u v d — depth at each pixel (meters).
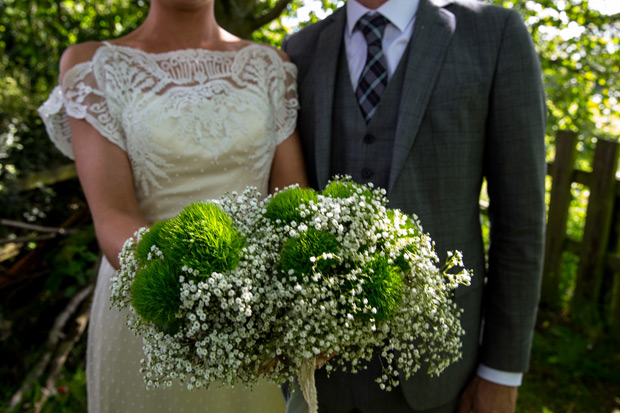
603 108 4.29
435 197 1.36
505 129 1.33
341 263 0.93
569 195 3.81
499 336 1.44
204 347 0.90
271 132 1.55
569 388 2.99
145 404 1.51
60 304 3.20
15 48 3.49
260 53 1.59
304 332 0.88
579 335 3.45
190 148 1.45
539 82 1.33
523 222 1.36
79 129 1.42
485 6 1.38
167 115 1.43
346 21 1.48
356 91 1.43
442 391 1.42
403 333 1.00
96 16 3.22
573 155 3.75
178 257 0.88
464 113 1.32
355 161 1.41
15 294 3.24
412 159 1.35
